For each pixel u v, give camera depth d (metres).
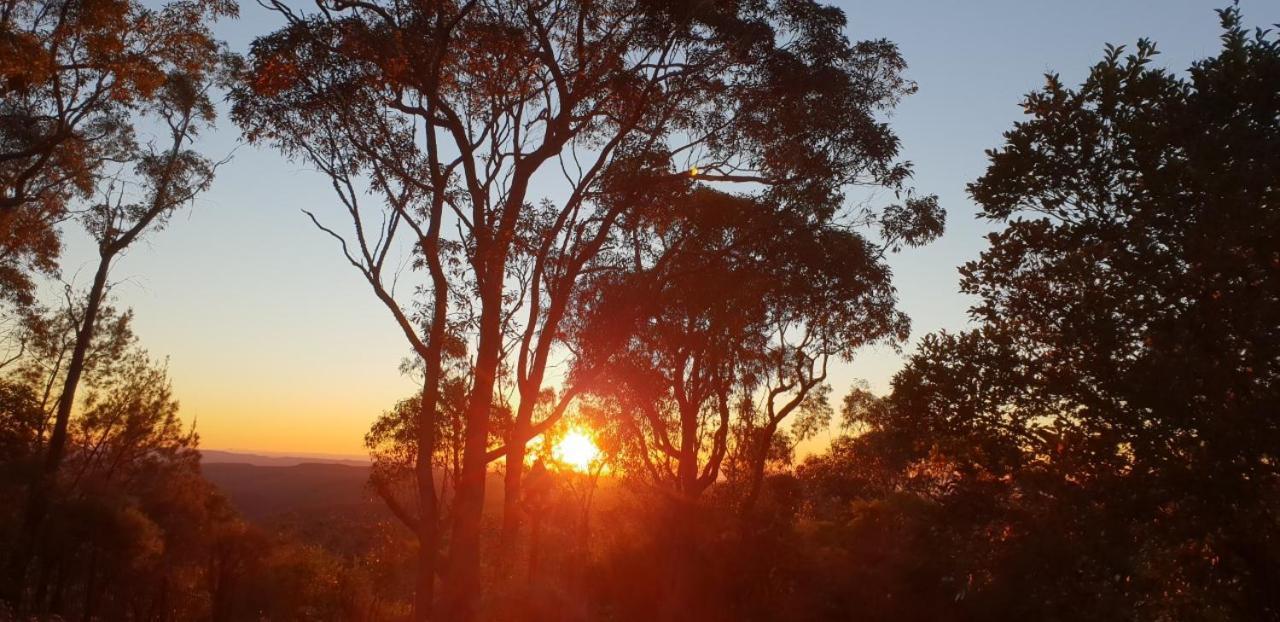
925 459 13.25
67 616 30.33
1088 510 11.16
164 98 34.66
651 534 34.75
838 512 43.53
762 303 26.97
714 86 21.66
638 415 33.56
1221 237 10.62
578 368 25.23
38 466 36.31
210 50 27.55
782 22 21.72
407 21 20.11
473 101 21.31
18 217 30.72
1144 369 10.74
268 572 38.62
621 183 21.45
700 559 33.94
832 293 26.45
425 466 20.44
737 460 36.28
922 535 12.97
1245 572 11.27
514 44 19.98
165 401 43.97
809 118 21.58
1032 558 11.32
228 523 42.16
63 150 28.73
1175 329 10.66
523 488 30.61
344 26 19.81
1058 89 12.25
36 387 42.38
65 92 25.55
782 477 36.59
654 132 21.73
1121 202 11.72
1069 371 11.69
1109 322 11.17
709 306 26.34
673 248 24.48
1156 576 11.62
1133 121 11.41
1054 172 12.05
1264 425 9.99
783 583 34.06
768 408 34.72
